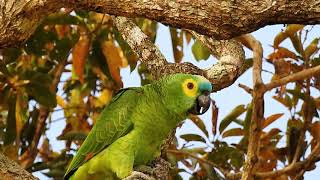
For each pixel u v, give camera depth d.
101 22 11.85
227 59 9.35
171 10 6.62
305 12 6.36
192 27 6.71
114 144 8.49
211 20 6.56
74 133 11.16
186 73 8.89
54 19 11.30
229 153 11.27
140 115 8.44
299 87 11.02
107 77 12.37
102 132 8.59
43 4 6.78
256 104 8.20
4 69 10.88
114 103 8.78
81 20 11.61
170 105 8.40
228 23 6.55
